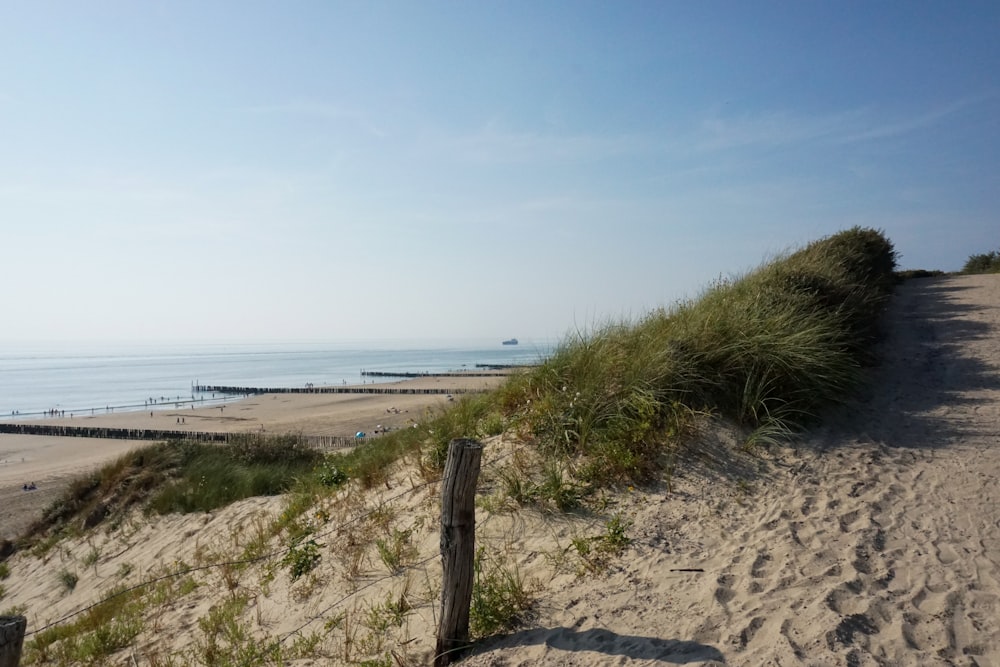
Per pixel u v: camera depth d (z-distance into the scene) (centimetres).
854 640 344
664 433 675
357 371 13062
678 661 342
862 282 1230
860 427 727
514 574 490
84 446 3344
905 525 494
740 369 755
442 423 833
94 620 743
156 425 4075
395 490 759
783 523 514
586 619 407
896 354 1037
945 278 2008
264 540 814
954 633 346
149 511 1223
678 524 529
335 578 605
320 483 959
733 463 637
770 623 371
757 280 1046
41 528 1352
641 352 770
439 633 407
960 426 709
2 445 3519
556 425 690
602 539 507
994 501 518
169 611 688
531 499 598
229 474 1277
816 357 783
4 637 317
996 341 1055
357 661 443
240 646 532
